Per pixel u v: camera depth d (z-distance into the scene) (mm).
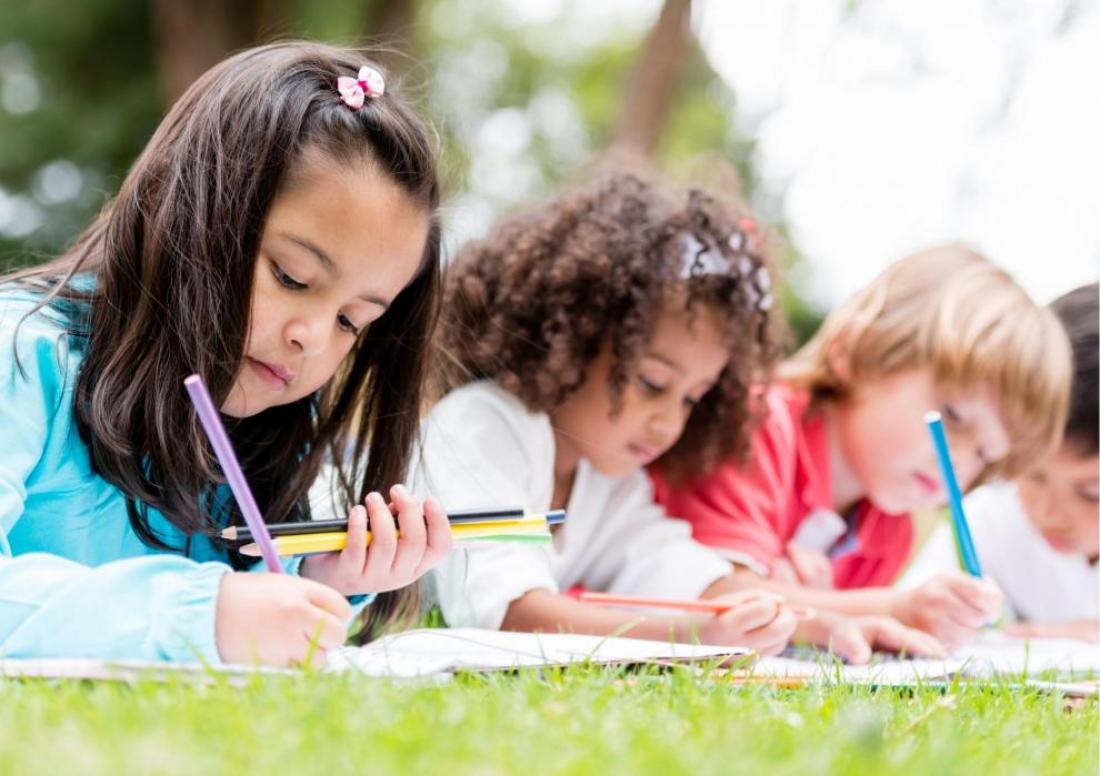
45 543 1632
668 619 2018
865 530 2846
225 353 1604
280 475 1877
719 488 2561
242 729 986
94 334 1663
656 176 2729
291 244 1591
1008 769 1067
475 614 2104
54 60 9914
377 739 979
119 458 1622
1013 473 2799
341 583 1576
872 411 2723
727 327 2355
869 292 2842
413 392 1937
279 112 1623
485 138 11688
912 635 2117
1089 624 2758
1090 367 2875
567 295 2355
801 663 1905
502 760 942
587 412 2373
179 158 1646
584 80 12227
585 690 1254
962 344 2625
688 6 7629
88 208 9547
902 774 981
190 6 7672
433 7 10773
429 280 1908
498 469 2283
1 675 1199
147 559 1338
